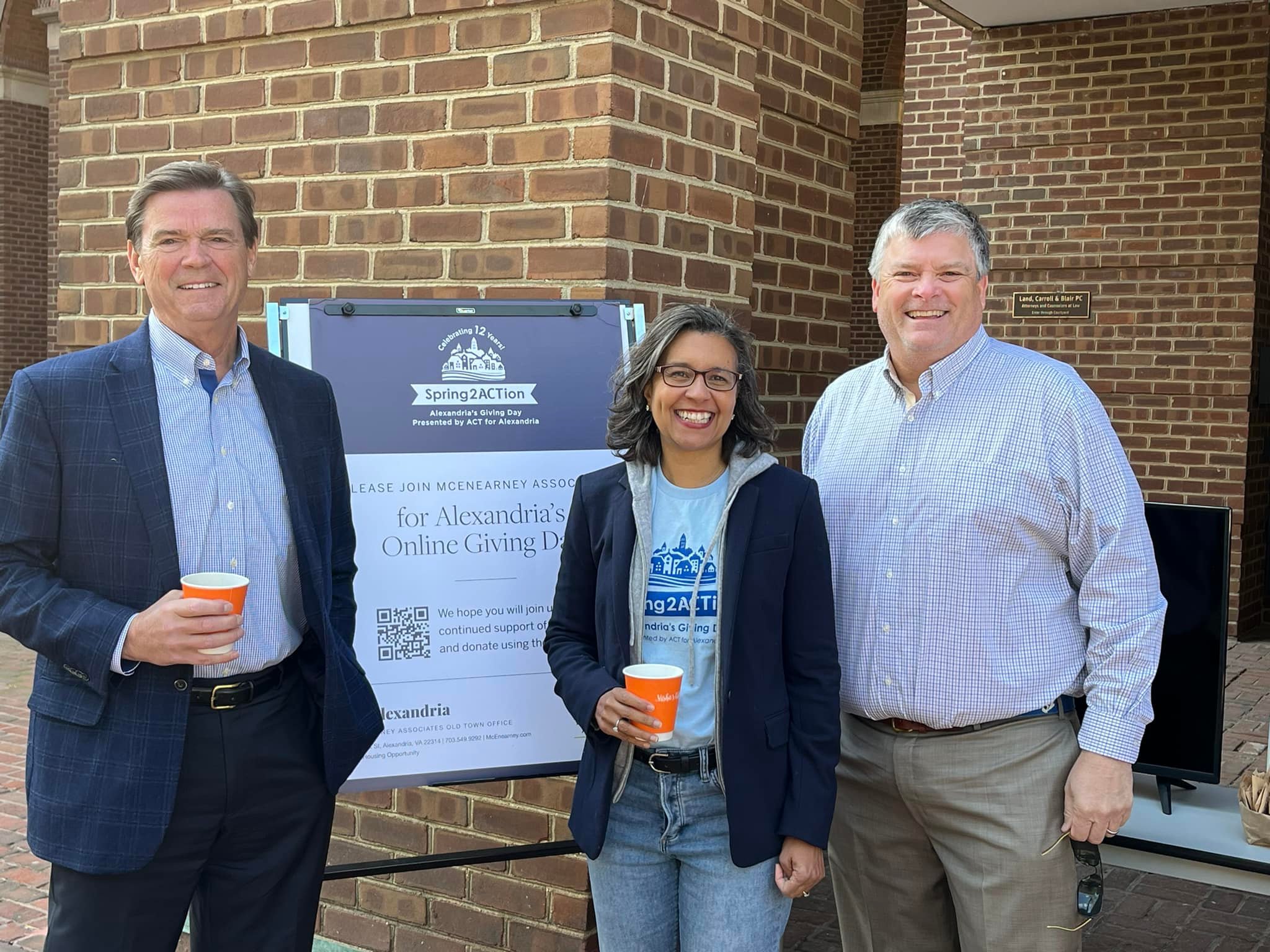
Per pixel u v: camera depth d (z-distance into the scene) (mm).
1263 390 8953
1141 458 8859
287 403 2340
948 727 2479
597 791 2314
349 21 3434
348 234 3512
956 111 9516
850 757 2656
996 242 9094
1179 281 8625
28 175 15797
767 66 4016
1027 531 2424
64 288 4020
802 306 4324
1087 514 2385
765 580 2266
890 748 2559
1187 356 8641
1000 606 2428
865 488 2580
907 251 2434
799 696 2318
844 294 4574
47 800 2121
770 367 4184
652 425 2385
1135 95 8547
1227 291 8492
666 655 2303
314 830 2359
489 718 2902
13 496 2104
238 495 2234
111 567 2123
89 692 2113
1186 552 3295
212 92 3713
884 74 16688
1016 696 2420
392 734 2842
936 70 9555
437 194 3357
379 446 2885
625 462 2422
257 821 2275
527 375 2992
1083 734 2365
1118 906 4332
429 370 2938
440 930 3539
